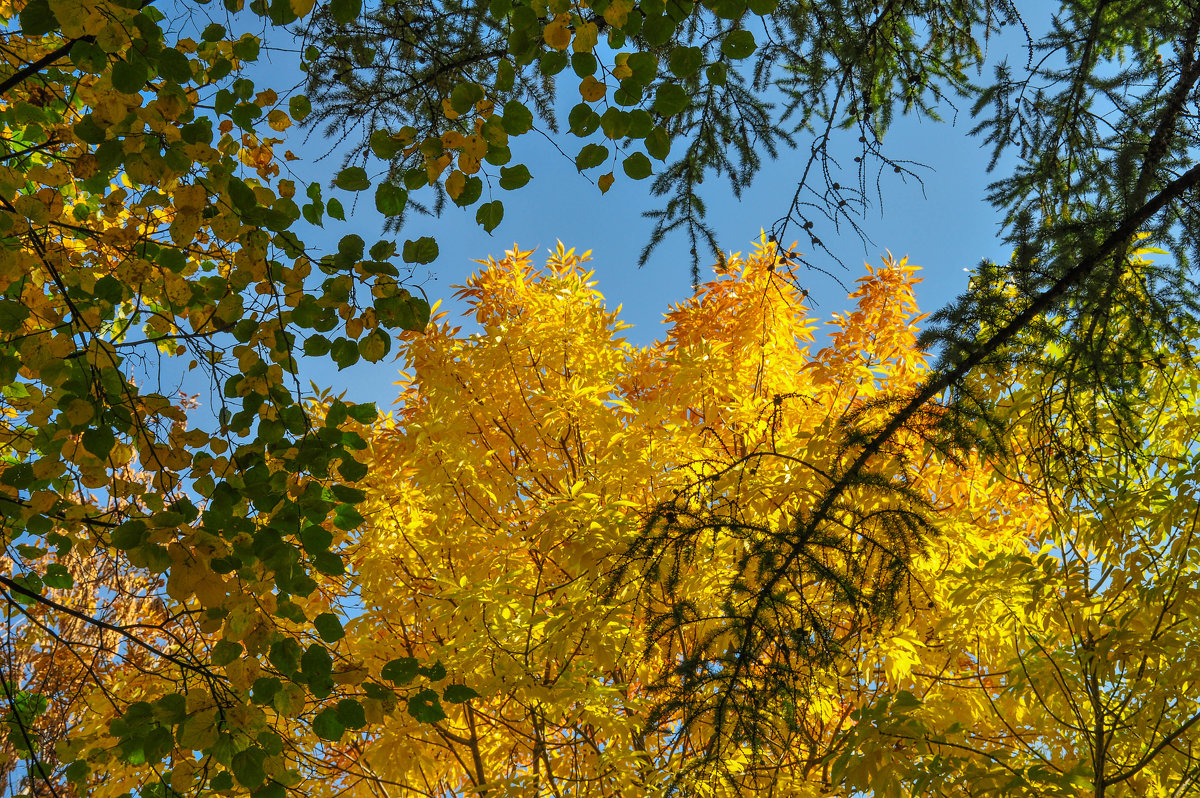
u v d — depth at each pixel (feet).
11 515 7.94
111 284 7.97
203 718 7.23
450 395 17.28
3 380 7.84
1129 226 7.73
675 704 8.43
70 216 10.30
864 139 9.12
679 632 9.05
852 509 8.54
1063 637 12.26
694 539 9.06
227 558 7.32
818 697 11.85
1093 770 9.98
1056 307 8.37
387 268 8.11
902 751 9.91
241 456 8.13
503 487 18.52
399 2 8.83
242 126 8.42
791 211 9.05
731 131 10.55
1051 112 9.91
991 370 8.89
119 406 7.85
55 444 8.06
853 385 16.66
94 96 7.41
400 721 14.89
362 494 8.10
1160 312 8.25
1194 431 11.80
